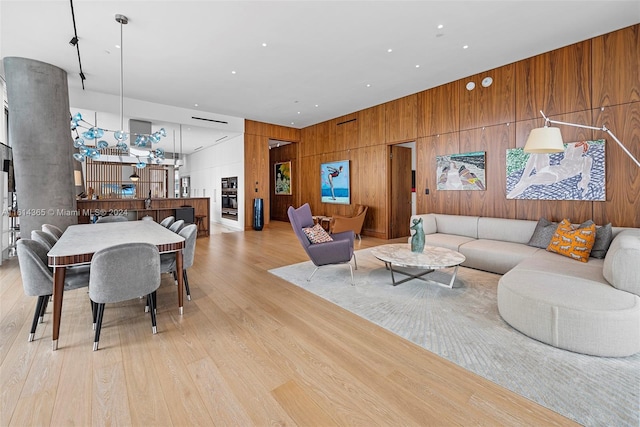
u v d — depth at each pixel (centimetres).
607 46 380
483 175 506
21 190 438
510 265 375
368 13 337
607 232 327
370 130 722
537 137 281
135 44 404
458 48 421
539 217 445
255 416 154
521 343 222
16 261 469
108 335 236
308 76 524
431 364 198
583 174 400
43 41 394
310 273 411
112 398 165
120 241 268
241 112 768
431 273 403
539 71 440
